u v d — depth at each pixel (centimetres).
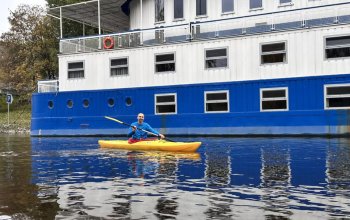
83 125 2112
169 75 1948
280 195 599
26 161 1081
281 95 1712
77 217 505
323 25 1655
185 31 2056
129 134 1413
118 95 2044
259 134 1742
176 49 1934
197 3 2075
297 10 1705
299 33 1698
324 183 679
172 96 1928
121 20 2842
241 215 502
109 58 2089
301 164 900
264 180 720
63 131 2156
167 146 1293
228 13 1998
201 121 1856
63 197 614
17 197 618
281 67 1730
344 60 1622
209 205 552
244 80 1792
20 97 4659
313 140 1493
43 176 815
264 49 1764
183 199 589
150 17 2205
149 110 1973
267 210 521
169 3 2145
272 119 1722
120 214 517
